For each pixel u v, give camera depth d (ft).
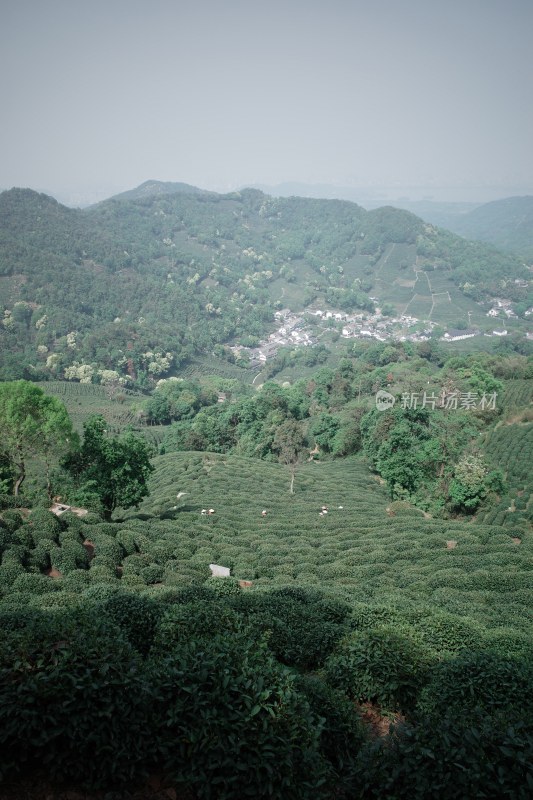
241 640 36.70
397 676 43.32
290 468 245.04
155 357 604.90
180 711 29.91
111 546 108.17
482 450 233.96
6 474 145.38
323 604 61.11
